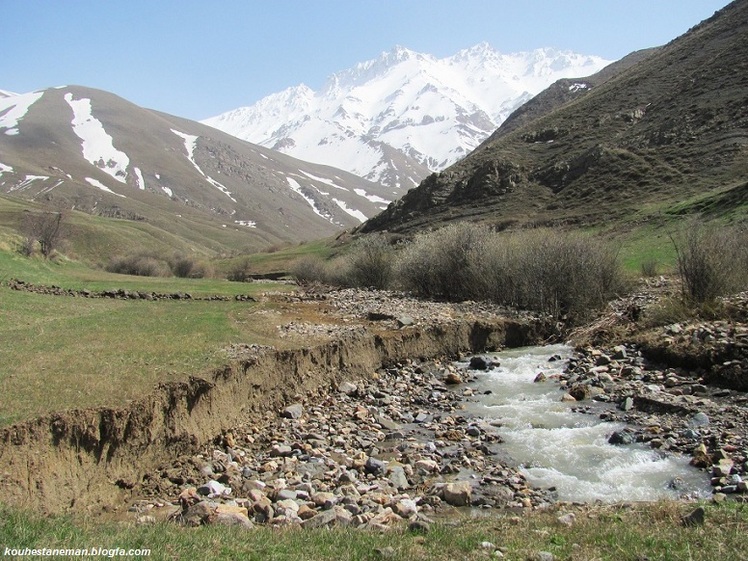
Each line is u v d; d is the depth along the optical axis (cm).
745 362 1639
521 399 1728
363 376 1992
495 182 7781
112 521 859
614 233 4722
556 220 5928
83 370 1297
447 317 2614
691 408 1451
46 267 3631
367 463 1205
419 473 1174
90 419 1053
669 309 2247
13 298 2259
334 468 1186
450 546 742
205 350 1586
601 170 6644
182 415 1245
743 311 2020
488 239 3278
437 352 2330
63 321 1941
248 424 1431
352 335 2086
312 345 1850
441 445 1348
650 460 1200
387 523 880
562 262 2759
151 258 6300
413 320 2505
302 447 1302
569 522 838
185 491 1036
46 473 958
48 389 1142
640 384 1734
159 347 1585
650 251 3769
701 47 8775
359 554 711
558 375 1967
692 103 7069
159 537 734
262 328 2123
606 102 8725
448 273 3409
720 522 788
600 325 2478
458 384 1942
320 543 753
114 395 1149
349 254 4538
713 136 6191
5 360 1349
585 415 1534
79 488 994
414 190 8988
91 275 3966
